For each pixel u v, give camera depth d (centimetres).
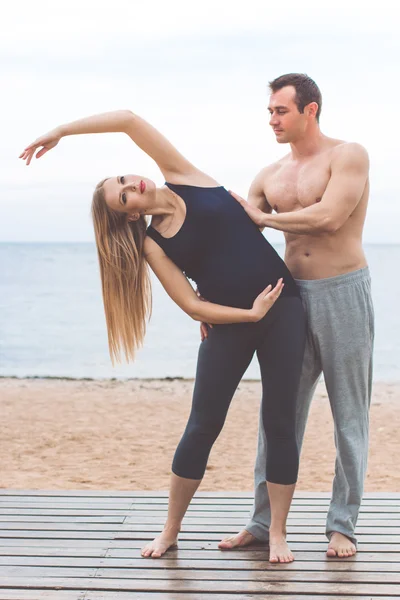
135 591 320
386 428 1013
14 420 1063
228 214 352
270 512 372
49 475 757
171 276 354
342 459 361
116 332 367
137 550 367
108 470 780
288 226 343
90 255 9762
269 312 348
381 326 2472
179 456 360
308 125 354
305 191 354
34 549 368
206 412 355
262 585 324
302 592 317
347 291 354
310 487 704
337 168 344
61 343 2178
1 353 1978
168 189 358
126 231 355
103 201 350
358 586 322
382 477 751
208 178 366
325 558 354
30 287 4353
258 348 355
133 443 919
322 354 359
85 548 369
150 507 436
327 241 354
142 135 355
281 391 347
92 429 1004
